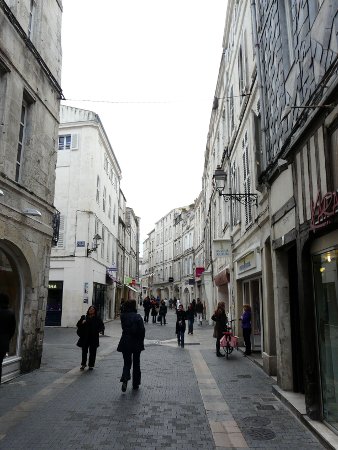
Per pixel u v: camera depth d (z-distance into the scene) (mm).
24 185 9570
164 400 7141
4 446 4957
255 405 6824
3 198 8273
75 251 23844
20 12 9367
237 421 5965
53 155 11336
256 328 13133
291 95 7008
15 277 9602
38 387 8109
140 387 8180
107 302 31875
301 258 6066
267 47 8961
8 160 8586
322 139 5320
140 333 8086
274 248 7949
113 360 11797
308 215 5871
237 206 14375
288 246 7324
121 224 40469
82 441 5137
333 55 5020
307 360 5797
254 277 11953
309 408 5711
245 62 12711
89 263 24172
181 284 51781
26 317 9625
